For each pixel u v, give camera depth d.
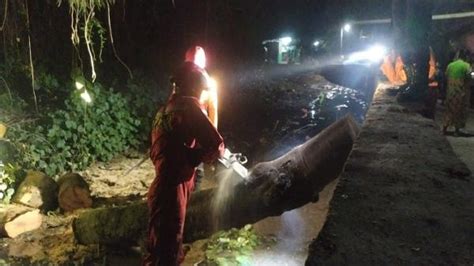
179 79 4.20
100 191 7.66
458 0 14.81
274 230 6.37
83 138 8.80
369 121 6.26
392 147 4.73
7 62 9.44
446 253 2.52
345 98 16.73
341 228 2.77
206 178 7.26
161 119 4.19
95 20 8.16
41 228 6.13
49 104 9.40
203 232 5.00
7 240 5.76
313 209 7.12
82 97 8.67
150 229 4.24
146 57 14.13
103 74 11.46
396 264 2.38
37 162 7.72
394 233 2.73
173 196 4.15
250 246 5.66
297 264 5.35
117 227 5.32
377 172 3.88
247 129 13.30
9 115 8.39
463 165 4.13
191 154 4.16
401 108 7.43
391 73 11.38
